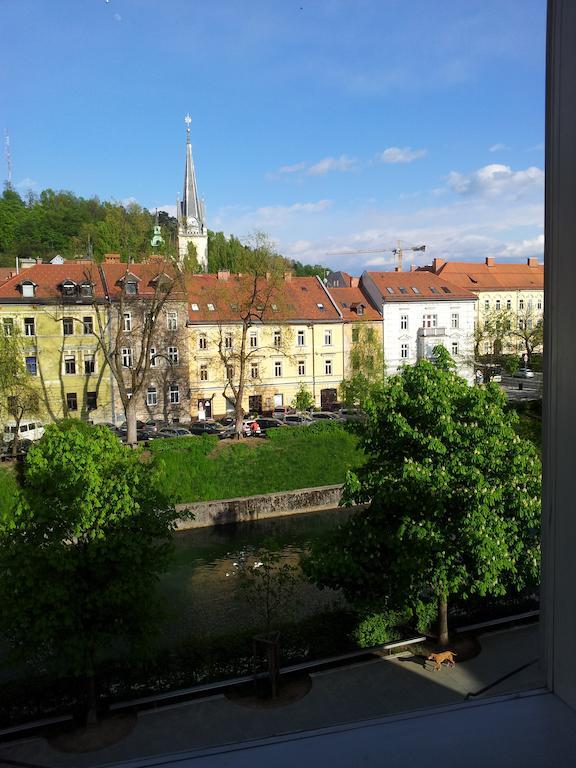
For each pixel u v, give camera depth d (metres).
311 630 13.77
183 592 21.02
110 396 43.00
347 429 14.64
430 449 13.09
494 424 13.05
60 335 41.69
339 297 54.78
